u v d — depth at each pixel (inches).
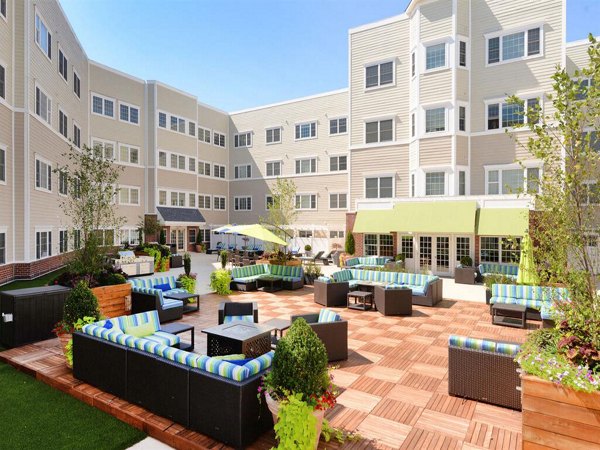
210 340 323.9
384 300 522.3
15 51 738.2
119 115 1419.8
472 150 1031.0
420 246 993.5
